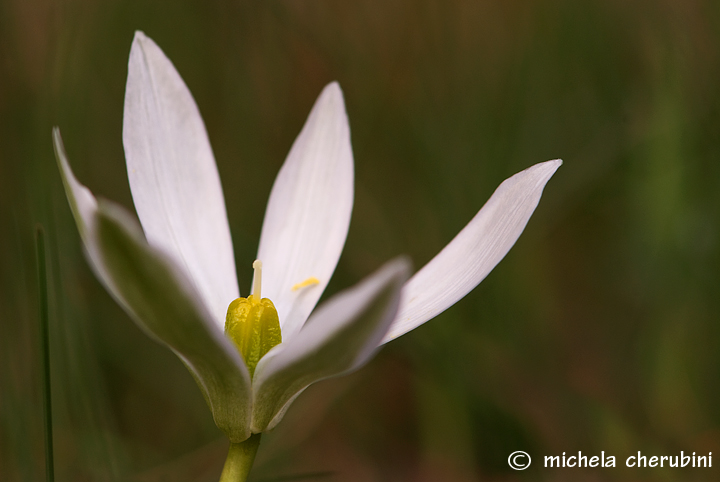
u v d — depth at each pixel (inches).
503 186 5.3
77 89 7.4
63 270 6.5
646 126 8.5
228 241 5.6
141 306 4.9
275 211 5.7
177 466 6.7
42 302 5.4
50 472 5.4
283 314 5.6
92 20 8.2
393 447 7.6
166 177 5.5
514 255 8.3
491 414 7.1
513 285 8.2
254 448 5.2
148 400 7.2
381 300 4.8
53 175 6.7
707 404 7.4
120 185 8.4
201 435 7.1
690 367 7.6
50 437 5.4
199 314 4.9
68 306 6.4
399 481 7.3
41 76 7.7
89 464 6.3
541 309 8.3
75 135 7.1
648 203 8.2
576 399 7.3
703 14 8.3
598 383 7.9
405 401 7.7
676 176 8.0
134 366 7.1
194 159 5.6
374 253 8.6
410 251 8.6
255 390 5.1
